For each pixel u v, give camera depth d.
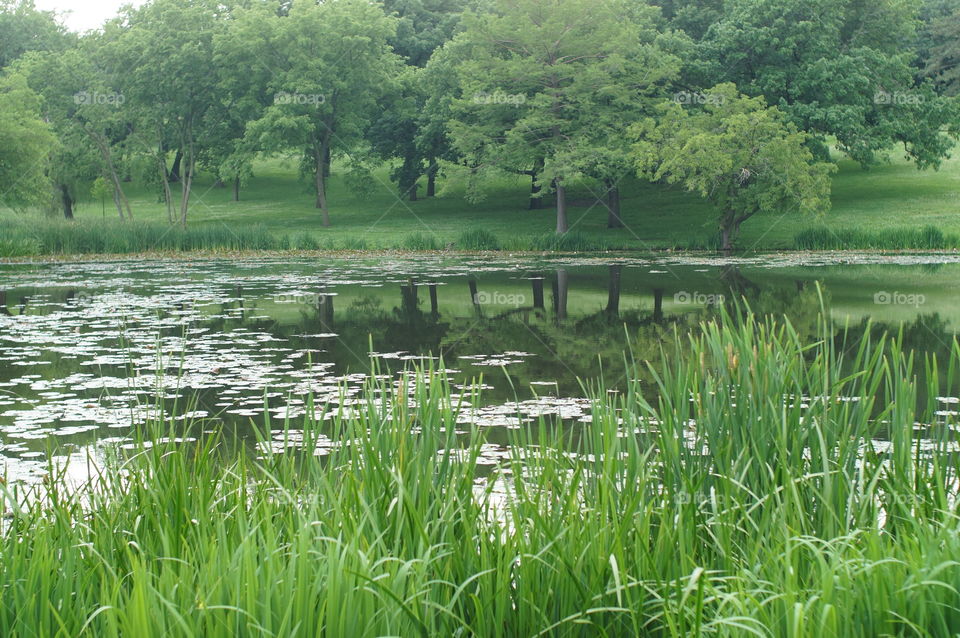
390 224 41.72
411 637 2.35
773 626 2.32
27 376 9.17
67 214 48.00
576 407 7.54
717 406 3.59
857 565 2.56
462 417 7.18
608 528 2.84
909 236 29.69
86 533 3.29
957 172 43.34
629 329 12.48
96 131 42.69
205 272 23.27
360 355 10.54
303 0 41.81
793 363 3.66
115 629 2.12
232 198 53.53
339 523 2.86
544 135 36.75
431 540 2.78
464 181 36.66
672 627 2.32
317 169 42.50
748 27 37.19
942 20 48.19
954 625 2.38
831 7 37.19
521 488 3.16
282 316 14.22
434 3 56.34
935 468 3.28
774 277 19.84
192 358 10.28
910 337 11.13
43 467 5.76
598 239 34.25
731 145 29.42
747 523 3.16
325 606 2.33
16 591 2.49
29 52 43.22
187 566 2.51
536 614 2.58
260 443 3.78
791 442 3.55
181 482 3.29
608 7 35.31
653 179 30.47
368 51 42.81
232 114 43.62
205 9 42.91
